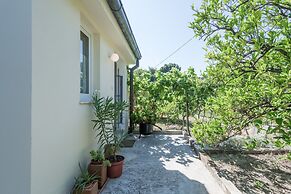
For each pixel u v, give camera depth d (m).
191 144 5.82
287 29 1.91
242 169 4.05
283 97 2.02
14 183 1.76
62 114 2.39
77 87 2.89
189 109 7.48
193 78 7.62
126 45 5.52
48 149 2.05
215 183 3.31
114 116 3.63
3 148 1.78
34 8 1.83
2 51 1.80
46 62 2.04
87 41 3.81
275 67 2.05
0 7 1.80
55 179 2.20
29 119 1.77
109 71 4.81
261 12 2.04
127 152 5.17
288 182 3.50
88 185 2.62
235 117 2.80
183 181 3.38
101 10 3.19
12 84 1.79
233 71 2.40
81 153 3.04
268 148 5.07
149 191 3.00
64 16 2.47
